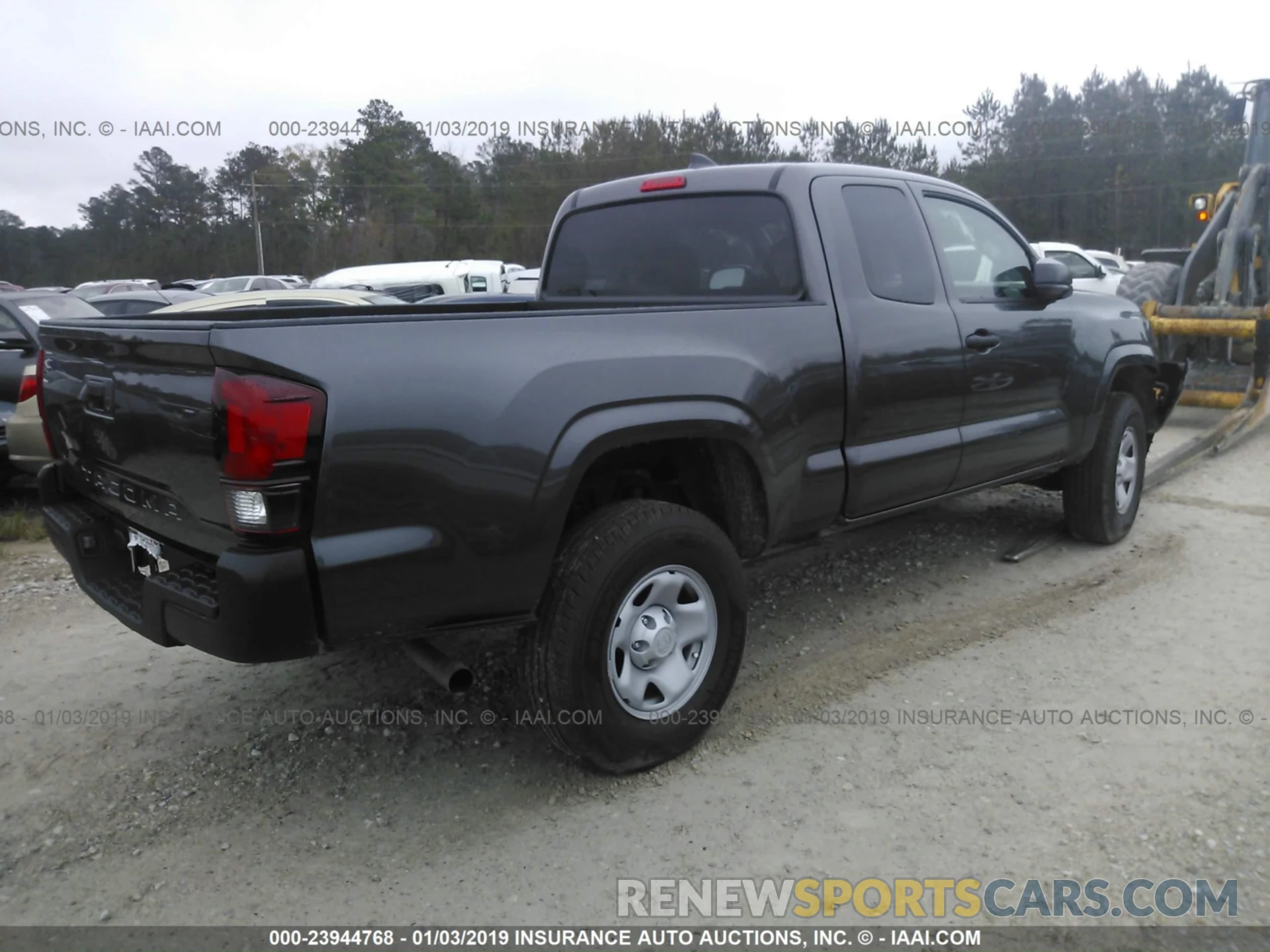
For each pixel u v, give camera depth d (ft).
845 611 15.03
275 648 8.28
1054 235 172.35
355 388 8.29
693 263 13.62
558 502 9.30
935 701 12.01
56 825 9.92
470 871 8.98
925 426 13.42
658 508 10.17
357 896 8.68
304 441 8.09
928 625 14.37
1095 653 13.30
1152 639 13.70
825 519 12.32
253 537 8.21
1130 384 18.51
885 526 19.42
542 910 8.43
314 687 12.87
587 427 9.49
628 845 9.29
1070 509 17.66
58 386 11.07
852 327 12.21
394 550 8.58
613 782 10.36
